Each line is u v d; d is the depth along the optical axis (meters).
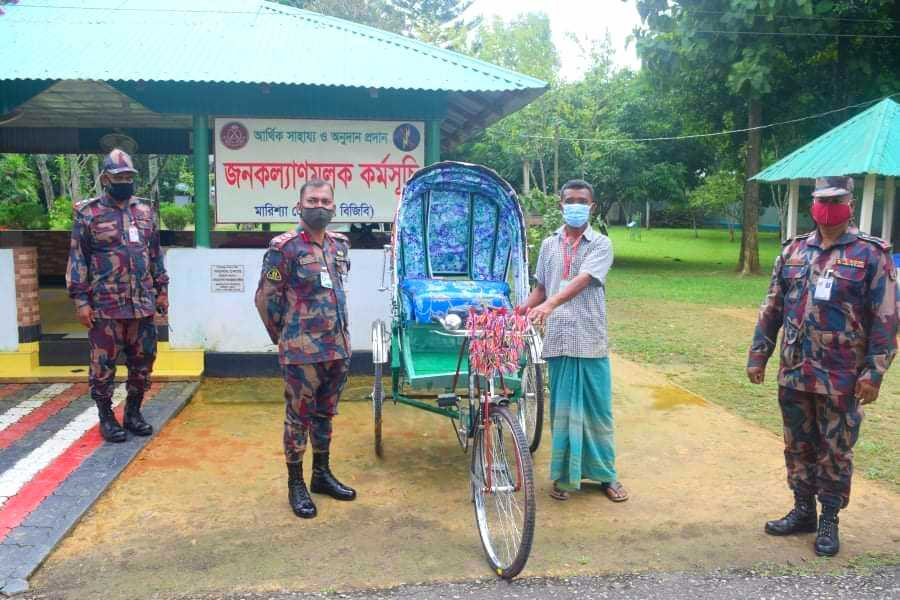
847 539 4.18
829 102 19.98
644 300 14.95
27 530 4.07
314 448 4.78
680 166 23.69
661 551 4.05
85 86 7.87
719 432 6.15
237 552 3.98
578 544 4.12
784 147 21.56
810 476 4.18
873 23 17.92
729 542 4.16
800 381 4.03
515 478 4.83
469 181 5.89
